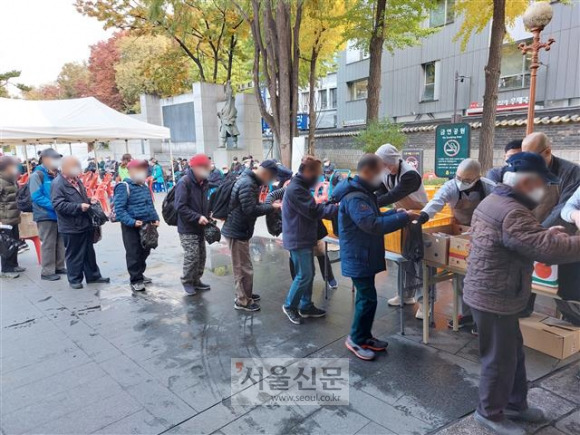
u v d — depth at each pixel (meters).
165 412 2.65
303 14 11.36
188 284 4.73
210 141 18.03
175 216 4.65
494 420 2.38
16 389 2.96
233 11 17.34
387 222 2.88
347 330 3.74
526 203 2.11
